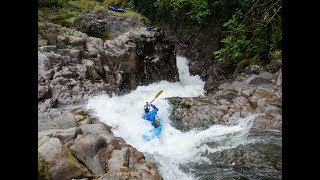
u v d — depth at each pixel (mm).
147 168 5668
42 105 8266
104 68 10781
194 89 12734
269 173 6047
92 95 9562
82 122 7512
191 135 8039
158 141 7676
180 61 15305
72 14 15289
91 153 5465
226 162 6535
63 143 5270
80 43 10844
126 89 11047
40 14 14219
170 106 9336
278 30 11133
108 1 17578
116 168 5391
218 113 8734
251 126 7996
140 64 11867
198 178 5977
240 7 12836
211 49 14625
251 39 11820
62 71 9508
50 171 4633
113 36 13141
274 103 8719
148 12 17031
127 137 7738
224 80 12203
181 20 16125
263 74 10133
